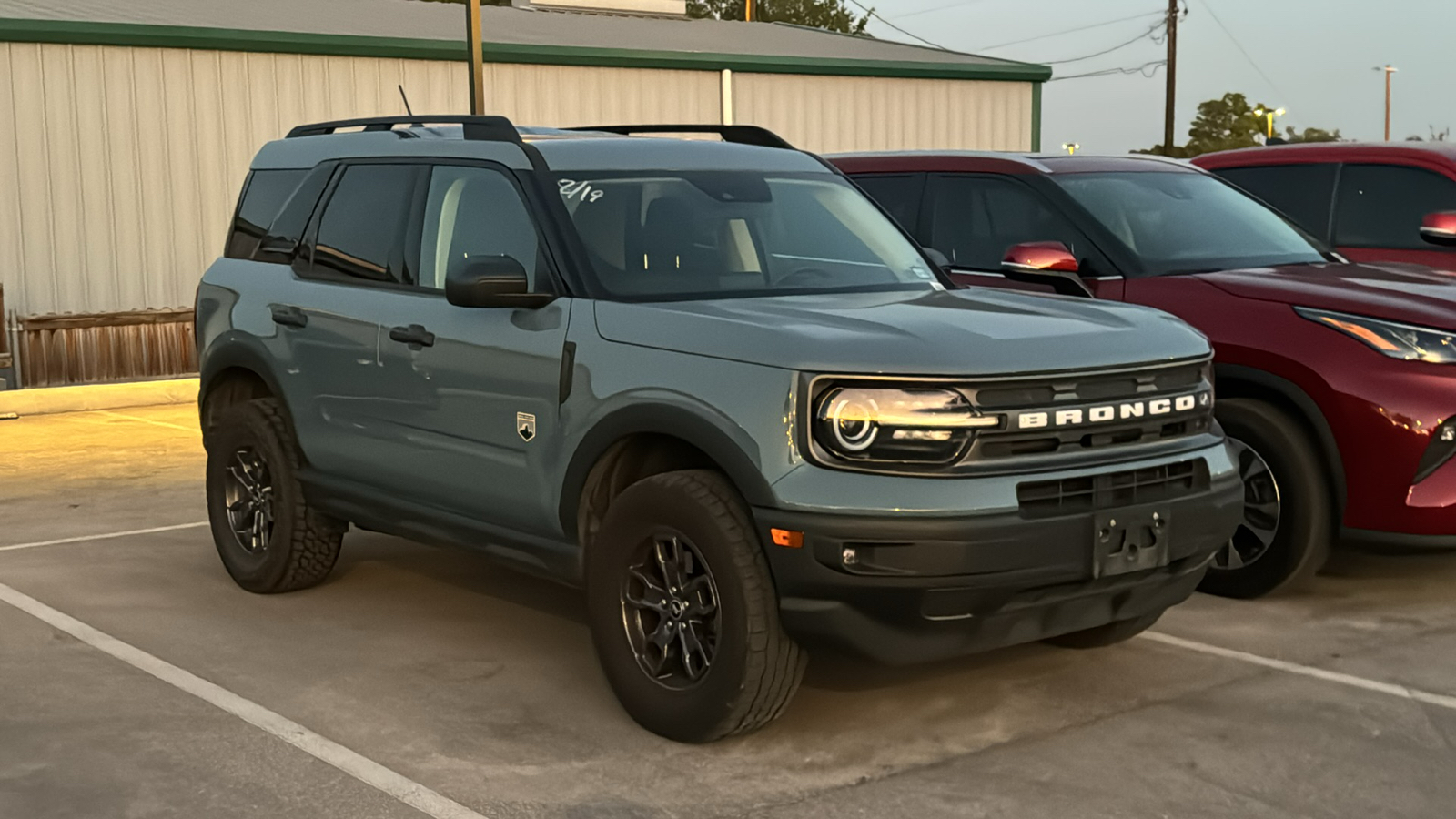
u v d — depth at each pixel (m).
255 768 4.27
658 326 4.55
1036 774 4.24
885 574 4.04
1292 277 6.34
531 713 4.79
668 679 4.53
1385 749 4.44
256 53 18.05
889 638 4.18
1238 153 9.32
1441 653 5.40
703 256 5.07
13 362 15.79
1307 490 5.90
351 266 5.84
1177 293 6.33
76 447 11.10
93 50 16.67
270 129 18.28
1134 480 4.40
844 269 5.28
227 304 6.41
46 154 16.41
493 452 5.07
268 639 5.62
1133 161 7.52
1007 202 7.14
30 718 4.70
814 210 5.53
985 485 4.10
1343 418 5.79
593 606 4.69
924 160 7.62
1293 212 8.87
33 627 5.78
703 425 4.29
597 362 4.66
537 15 27.00
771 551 4.16
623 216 5.10
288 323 6.00
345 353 5.70
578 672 5.23
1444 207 8.22
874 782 4.18
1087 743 4.50
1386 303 5.87
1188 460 4.56
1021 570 4.11
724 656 4.25
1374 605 6.08
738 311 4.57
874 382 4.11
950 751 4.43
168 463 10.18
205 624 5.83
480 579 6.57
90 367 15.55
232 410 6.30
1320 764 4.32
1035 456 4.24
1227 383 6.19
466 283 4.76
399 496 5.59
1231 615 5.94
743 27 29.77
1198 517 4.52
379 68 19.34
